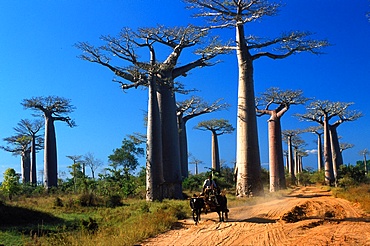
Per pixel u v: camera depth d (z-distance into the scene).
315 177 49.47
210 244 9.50
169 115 27.38
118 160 43.91
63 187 34.75
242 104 25.56
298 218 13.59
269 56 26.36
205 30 26.17
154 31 25.80
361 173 34.81
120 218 14.97
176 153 27.22
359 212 15.23
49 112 41.53
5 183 23.11
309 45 25.98
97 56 25.08
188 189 34.22
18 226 13.81
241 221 13.31
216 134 49.94
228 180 42.25
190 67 29.19
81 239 10.00
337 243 9.12
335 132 44.06
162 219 12.86
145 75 25.92
